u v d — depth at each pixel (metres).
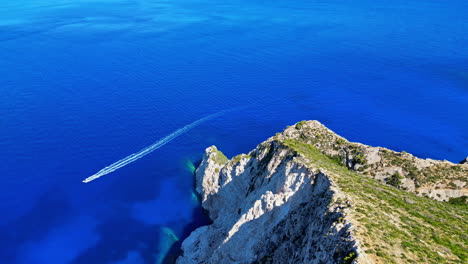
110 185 117.44
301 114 177.12
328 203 55.66
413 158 82.19
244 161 89.12
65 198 111.00
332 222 50.88
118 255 91.19
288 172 68.69
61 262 89.00
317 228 53.47
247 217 67.75
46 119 159.50
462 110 181.75
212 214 100.31
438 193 74.62
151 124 160.88
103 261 89.56
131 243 94.88
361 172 82.69
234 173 90.50
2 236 95.88
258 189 77.00
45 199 110.25
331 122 170.88
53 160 130.12
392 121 172.00
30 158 130.75
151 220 102.69
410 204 60.50
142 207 107.75
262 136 155.88
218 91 199.38
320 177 63.38
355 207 52.88
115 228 99.69
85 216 103.88
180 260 84.38
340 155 88.00
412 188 76.50
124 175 122.88
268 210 66.12
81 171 124.75
